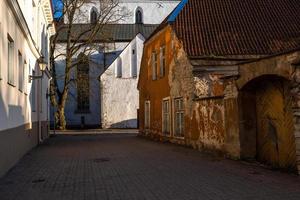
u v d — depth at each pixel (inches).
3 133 462.9
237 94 559.5
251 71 517.7
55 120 1642.5
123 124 1809.8
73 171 500.4
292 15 899.4
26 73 708.7
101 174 470.9
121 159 616.7
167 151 724.0
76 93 1955.0
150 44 1104.8
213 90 774.5
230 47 812.6
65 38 1964.8
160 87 1002.1
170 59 908.6
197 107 730.8
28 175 472.4
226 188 365.1
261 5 928.9
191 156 633.6
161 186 383.6
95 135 1331.2
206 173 455.2
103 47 1744.6
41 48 1017.5
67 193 363.6
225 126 599.5
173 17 889.5
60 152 742.5
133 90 1813.5
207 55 786.2
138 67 1814.7
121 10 1956.2
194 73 769.6
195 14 900.0
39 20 964.6
